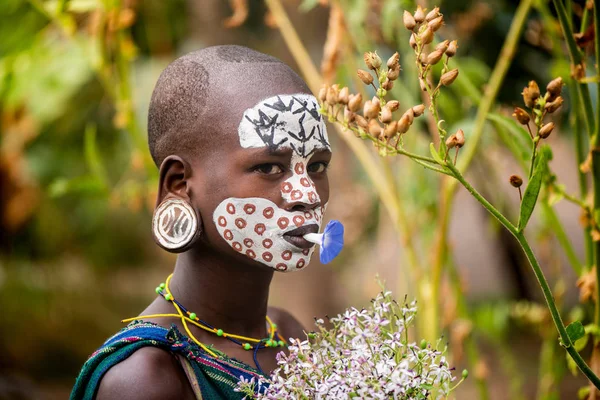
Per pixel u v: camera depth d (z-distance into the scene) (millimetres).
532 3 2482
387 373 1490
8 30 3516
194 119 1630
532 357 6312
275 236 1607
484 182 3414
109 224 6902
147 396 1521
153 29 4180
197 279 1718
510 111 3270
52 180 5188
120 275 7383
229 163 1604
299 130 1611
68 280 6734
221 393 1618
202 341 1708
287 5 3926
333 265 4789
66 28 2855
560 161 6828
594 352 2076
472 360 2686
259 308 1783
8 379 4570
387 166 2561
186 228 1634
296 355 1574
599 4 1889
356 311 1597
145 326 1627
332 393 1483
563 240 2293
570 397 5645
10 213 5477
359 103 1482
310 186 1618
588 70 2604
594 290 2094
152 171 2871
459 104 2996
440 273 2455
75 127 4785
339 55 2496
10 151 4871
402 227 2535
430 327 2436
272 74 1652
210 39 4129
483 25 3166
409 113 1469
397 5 2414
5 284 6246
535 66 3178
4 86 3260
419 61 1512
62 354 6273
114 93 2830
